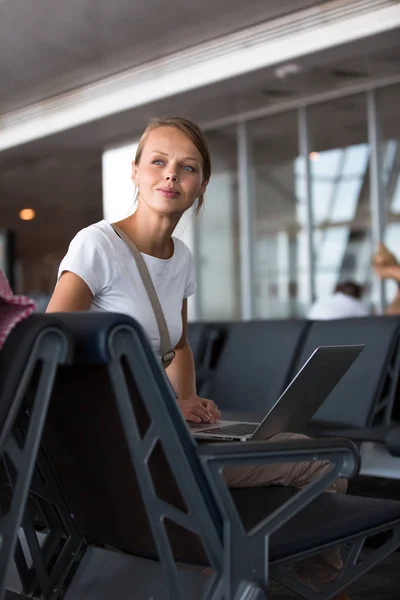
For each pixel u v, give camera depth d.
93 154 11.61
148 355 1.37
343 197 9.05
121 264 2.00
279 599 2.56
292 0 7.12
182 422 1.41
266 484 1.93
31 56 8.62
